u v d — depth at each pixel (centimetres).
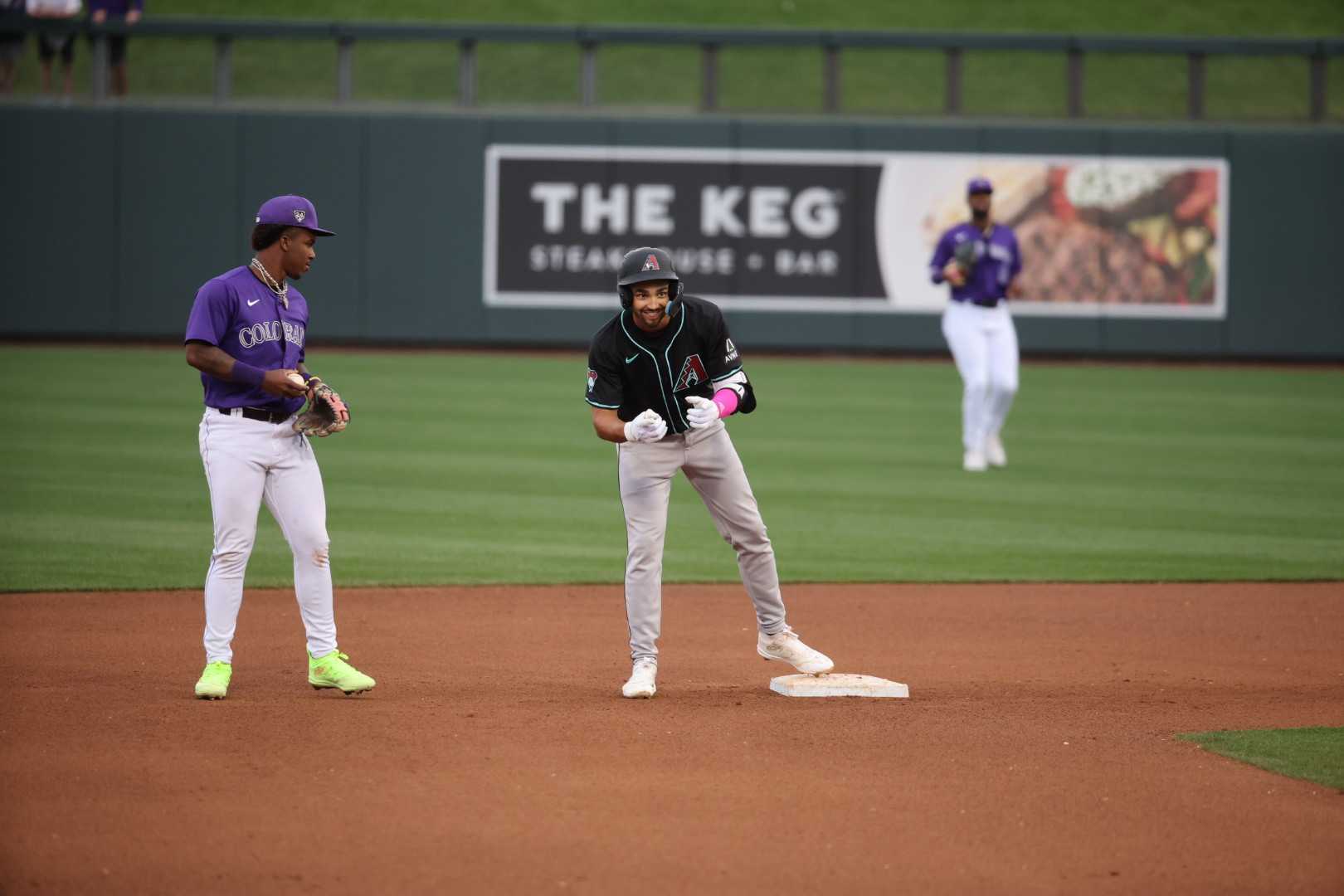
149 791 1886
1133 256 9369
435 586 3472
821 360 9512
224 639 2383
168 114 9238
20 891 1571
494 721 2244
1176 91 9706
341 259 9412
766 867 1661
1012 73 9888
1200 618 3228
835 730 2217
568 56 9950
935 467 5478
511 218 9431
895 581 3606
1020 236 9381
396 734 2156
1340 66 9762
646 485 2391
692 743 2136
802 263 9488
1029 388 8169
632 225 9456
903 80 10062
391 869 1642
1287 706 2439
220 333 2275
